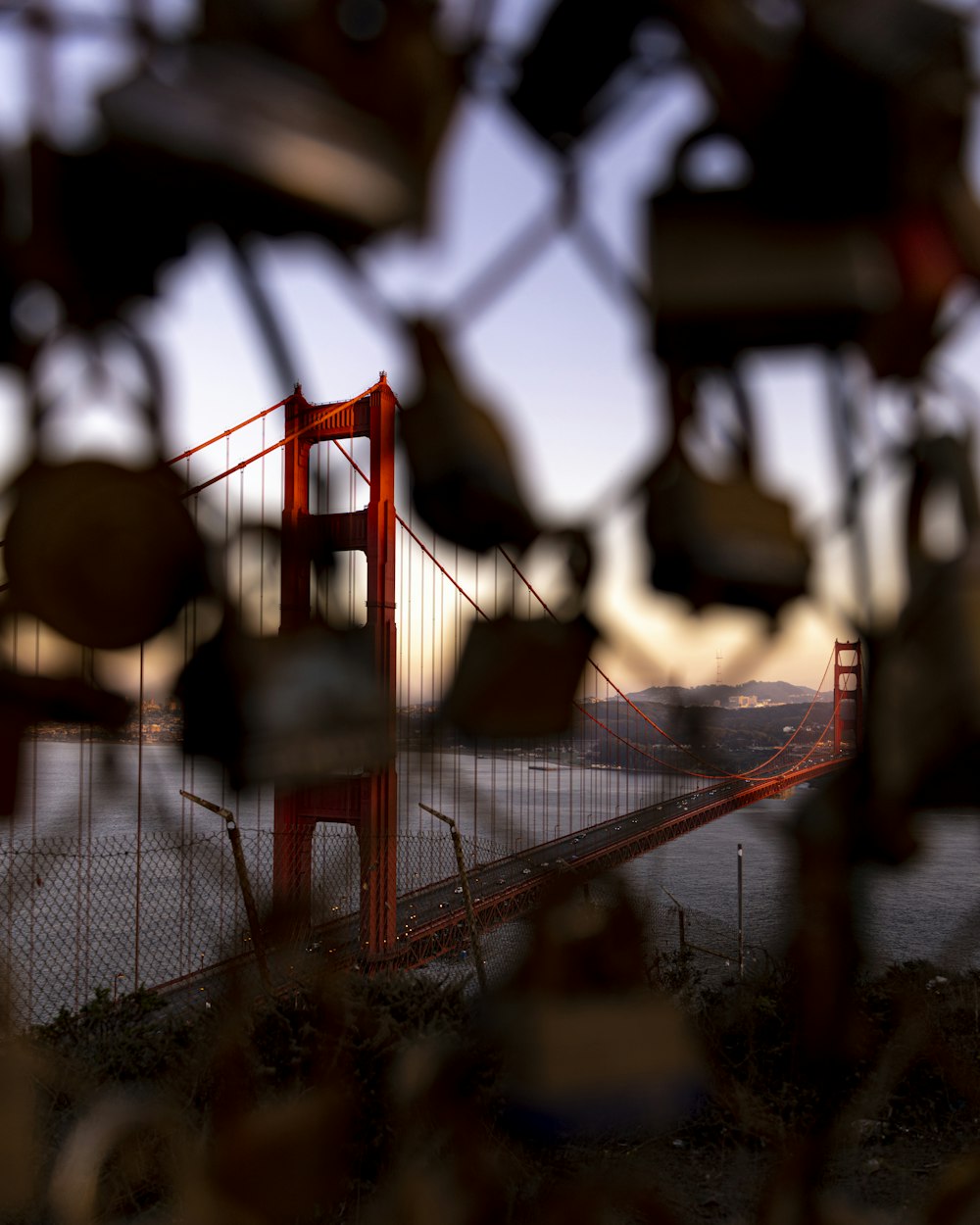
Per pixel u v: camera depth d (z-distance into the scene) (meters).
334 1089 0.46
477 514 0.29
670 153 0.30
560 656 0.30
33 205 0.25
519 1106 0.40
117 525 0.27
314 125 0.25
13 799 0.31
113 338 0.28
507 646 0.30
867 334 0.29
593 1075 0.38
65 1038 3.53
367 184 0.25
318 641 0.30
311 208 0.25
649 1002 0.42
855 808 0.31
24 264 0.25
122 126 0.23
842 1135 0.38
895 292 0.28
